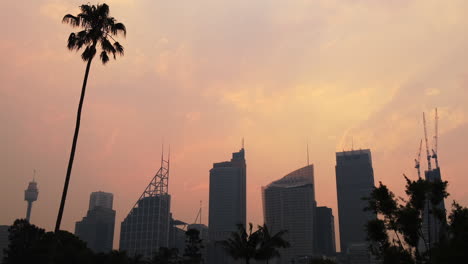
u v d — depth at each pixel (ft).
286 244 195.21
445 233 134.31
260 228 195.42
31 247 347.15
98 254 370.73
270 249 192.95
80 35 140.87
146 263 491.31
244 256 193.57
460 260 119.44
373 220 137.90
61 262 335.26
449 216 132.57
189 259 481.46
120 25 144.66
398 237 137.28
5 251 368.27
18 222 375.66
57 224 122.52
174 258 515.09
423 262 132.57
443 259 122.52
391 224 135.74
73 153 128.36
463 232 124.16
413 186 138.72
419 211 137.39
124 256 388.16
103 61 144.66
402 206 138.21
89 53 139.13
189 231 483.92
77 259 340.39
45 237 356.59
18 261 350.64
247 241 193.47
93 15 141.59
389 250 132.98
